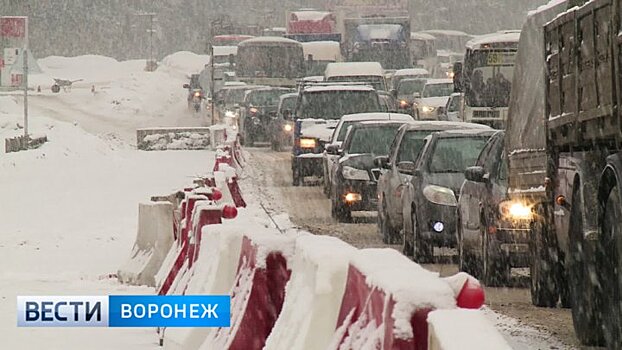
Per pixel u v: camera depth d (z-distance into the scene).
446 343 10.45
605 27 27.20
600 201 26.45
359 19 152.50
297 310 16.78
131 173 92.06
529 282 40.03
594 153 28.52
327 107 88.94
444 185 46.09
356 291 14.52
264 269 20.36
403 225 49.00
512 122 38.62
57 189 79.56
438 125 54.50
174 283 30.45
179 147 129.88
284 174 96.00
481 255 40.47
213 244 25.84
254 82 150.38
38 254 49.59
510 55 86.38
